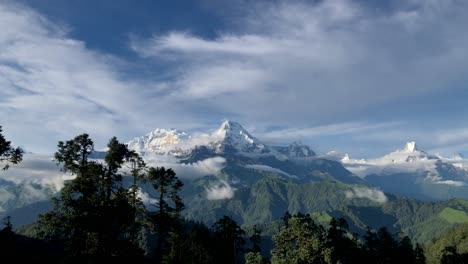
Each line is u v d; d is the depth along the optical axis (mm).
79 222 49094
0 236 59875
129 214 55062
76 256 50969
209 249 82938
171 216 65750
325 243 84062
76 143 52469
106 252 51219
